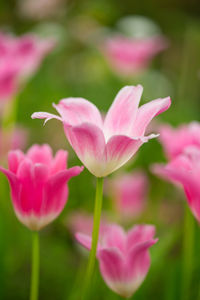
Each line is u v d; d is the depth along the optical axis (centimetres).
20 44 103
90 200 125
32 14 229
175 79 246
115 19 249
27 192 75
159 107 71
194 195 75
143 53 157
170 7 303
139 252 75
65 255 107
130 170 134
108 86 188
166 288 92
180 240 111
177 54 271
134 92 73
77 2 226
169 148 88
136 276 76
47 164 78
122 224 117
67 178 75
